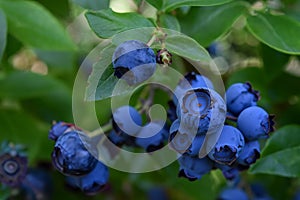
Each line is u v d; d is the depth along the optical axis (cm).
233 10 33
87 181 30
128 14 28
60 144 29
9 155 35
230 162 27
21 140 41
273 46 31
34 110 42
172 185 40
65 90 42
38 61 48
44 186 41
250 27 32
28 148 40
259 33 32
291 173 32
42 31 38
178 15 33
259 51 38
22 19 38
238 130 28
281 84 38
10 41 41
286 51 31
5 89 41
